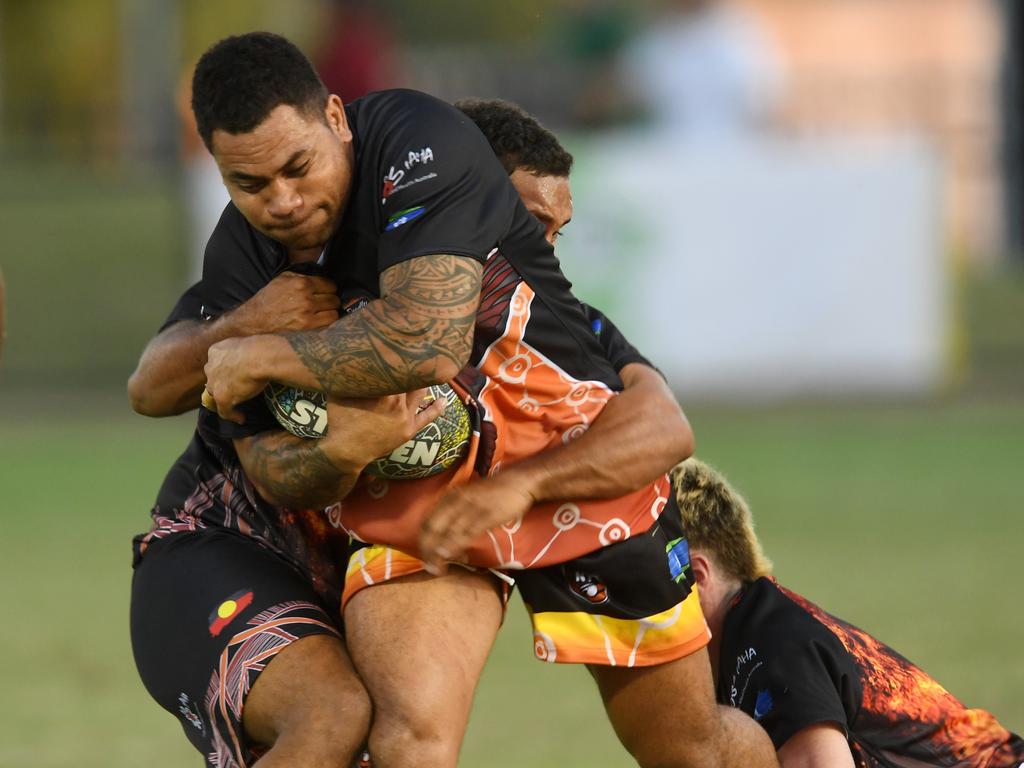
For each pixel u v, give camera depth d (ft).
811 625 48.24
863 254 150.61
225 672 41.96
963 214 203.51
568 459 42.50
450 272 39.70
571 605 43.60
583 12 236.84
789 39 378.94
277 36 40.50
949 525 105.81
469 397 42.14
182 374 43.73
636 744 45.70
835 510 110.42
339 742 40.16
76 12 307.17
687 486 50.47
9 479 126.72
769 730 46.57
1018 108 205.36
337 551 45.19
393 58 199.11
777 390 150.82
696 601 45.39
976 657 74.54
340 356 39.50
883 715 48.24
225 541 44.98
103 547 103.65
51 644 81.20
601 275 147.64
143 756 63.05
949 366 152.97
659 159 147.54
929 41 376.68
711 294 149.18
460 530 41.06
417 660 40.93
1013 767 49.83
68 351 177.88
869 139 180.55
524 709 70.08
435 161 40.45
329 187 40.57
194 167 178.40
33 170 245.65
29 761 62.13
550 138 46.14
